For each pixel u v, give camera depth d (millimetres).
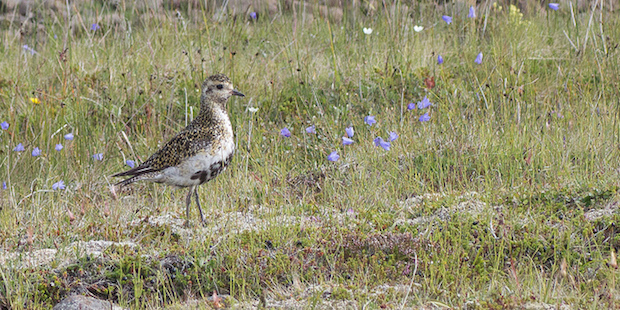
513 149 12438
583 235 9469
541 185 11320
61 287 9242
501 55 16781
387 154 13086
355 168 12750
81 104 15383
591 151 11828
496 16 19812
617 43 17031
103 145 14359
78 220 11547
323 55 18281
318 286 8961
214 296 8188
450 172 12469
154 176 10859
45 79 17406
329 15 20906
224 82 10961
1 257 10086
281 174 13055
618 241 9250
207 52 18438
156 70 16859
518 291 8320
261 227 10609
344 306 8336
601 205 10266
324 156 13695
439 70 16922
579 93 15109
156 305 8898
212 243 10266
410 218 11008
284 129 13258
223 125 11070
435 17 20000
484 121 13695
